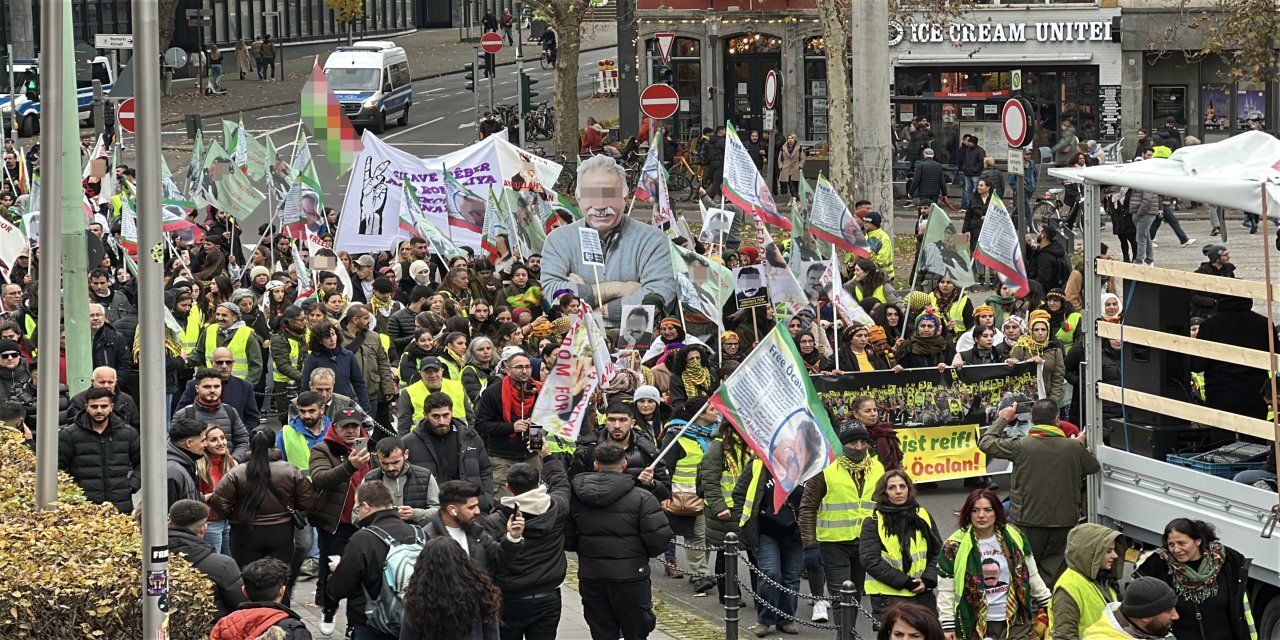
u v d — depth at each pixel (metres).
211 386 16.05
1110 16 48.47
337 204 43.56
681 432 14.82
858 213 28.69
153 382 10.34
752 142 47.09
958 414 19.56
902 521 13.27
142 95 10.20
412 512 12.37
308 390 17.69
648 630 13.27
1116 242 31.86
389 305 23.16
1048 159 46.12
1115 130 49.28
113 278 26.02
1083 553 11.79
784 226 23.61
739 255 24.70
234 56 87.69
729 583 13.79
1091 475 15.09
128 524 12.56
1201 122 49.16
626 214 26.50
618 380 16.92
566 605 16.00
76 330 18.05
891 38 49.62
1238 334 14.11
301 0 95.38
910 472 19.55
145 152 10.21
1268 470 13.84
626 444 15.16
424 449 14.71
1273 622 13.17
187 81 80.75
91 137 57.50
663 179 26.84
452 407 15.05
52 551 11.66
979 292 32.03
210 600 11.33
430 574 10.73
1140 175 14.33
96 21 80.31
